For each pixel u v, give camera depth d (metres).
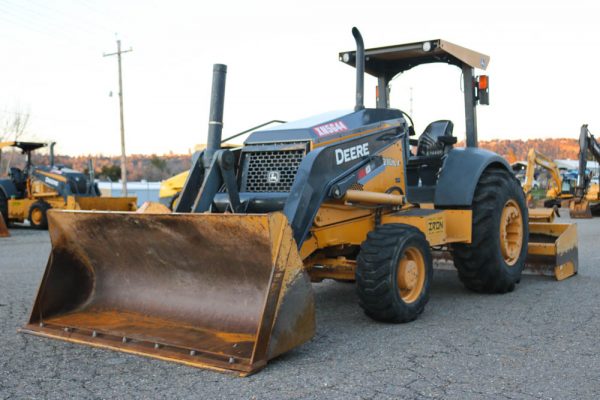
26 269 8.10
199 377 3.46
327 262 4.93
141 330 4.16
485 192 5.79
